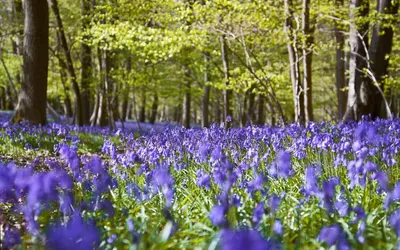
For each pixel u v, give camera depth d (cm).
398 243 307
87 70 2055
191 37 1320
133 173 597
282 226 334
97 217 380
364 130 567
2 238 325
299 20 1381
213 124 805
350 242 313
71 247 222
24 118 1391
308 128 814
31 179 329
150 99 3688
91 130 1501
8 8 1964
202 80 2411
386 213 364
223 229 302
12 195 334
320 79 2945
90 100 2541
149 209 428
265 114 3994
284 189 475
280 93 2266
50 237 239
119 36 1405
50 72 2423
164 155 604
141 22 1516
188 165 613
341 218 349
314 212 367
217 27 1354
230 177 381
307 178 381
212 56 2027
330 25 1627
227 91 1833
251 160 577
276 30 1353
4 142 1032
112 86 2156
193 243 321
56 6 1820
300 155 577
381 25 1307
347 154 582
